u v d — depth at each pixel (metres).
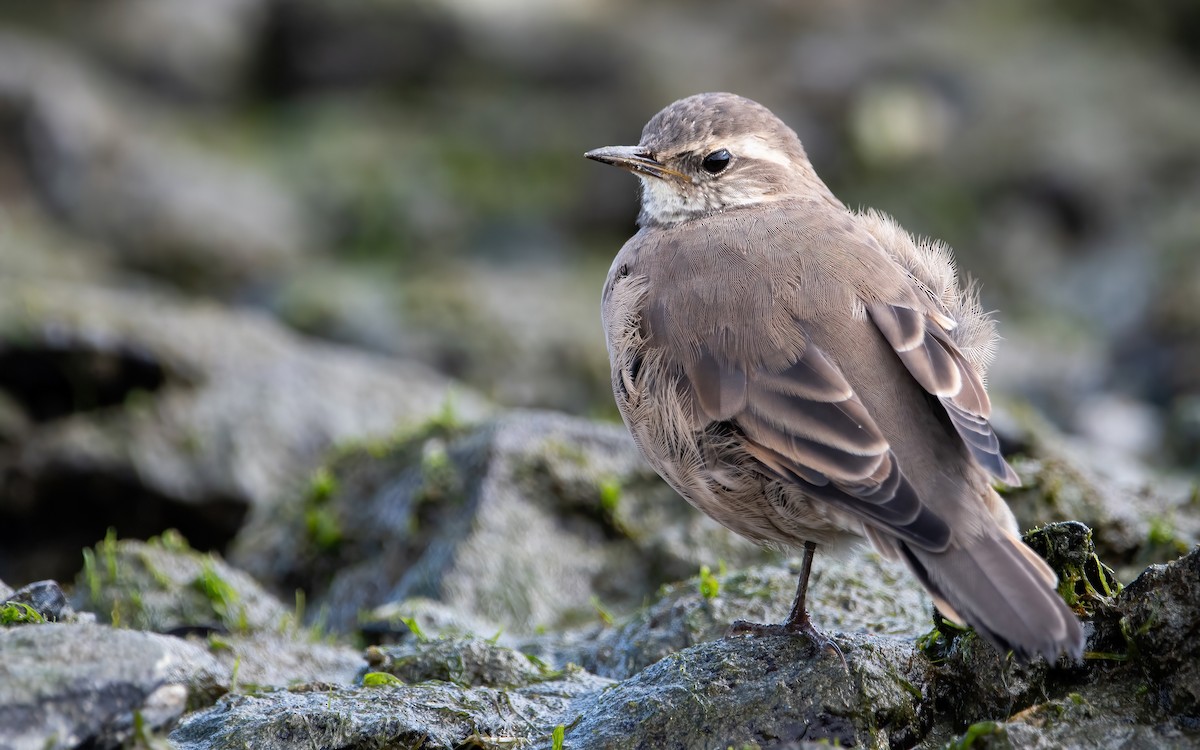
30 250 21.88
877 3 28.55
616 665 8.98
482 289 20.50
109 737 5.85
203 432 14.88
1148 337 19.95
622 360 8.22
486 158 24.86
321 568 11.71
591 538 11.14
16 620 7.12
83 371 15.02
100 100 25.08
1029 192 24.12
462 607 10.53
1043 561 6.72
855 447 7.22
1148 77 26.73
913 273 8.63
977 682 7.26
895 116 24.61
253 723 7.34
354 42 26.77
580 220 24.02
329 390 15.59
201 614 9.88
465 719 7.55
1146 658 6.85
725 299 7.98
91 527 14.55
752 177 9.57
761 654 7.54
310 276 21.89
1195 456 15.45
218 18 27.20
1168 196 24.02
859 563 9.36
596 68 26.27
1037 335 21.33
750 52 26.66
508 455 11.33
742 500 7.77
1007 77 26.17
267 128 25.95
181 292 22.62
